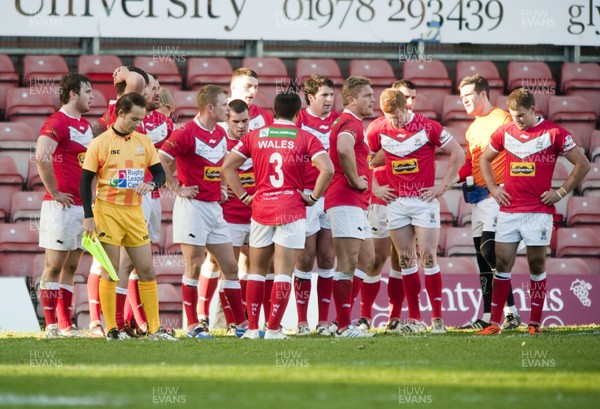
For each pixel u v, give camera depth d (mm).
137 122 31750
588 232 51656
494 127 38969
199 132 35000
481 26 56906
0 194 50688
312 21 55906
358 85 34562
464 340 32062
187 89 58344
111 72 55969
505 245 35125
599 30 57562
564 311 43969
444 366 25250
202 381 22422
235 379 22797
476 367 25156
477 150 39281
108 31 54562
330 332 37125
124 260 34250
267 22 55656
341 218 34375
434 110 57500
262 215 32688
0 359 26891
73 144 34781
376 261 38656
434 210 35531
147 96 36406
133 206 32094
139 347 29734
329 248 36625
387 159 35844
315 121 38344
